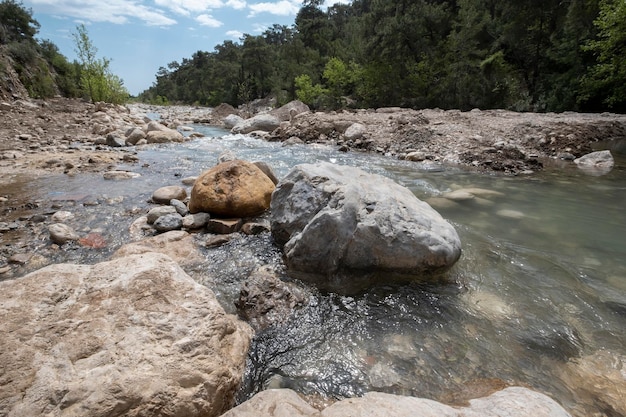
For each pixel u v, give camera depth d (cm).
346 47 4575
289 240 435
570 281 403
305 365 284
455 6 3247
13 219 552
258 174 606
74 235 494
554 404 221
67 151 1046
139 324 242
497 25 3048
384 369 279
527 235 526
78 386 195
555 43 2573
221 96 6494
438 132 1254
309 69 4319
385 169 909
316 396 255
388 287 387
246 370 275
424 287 387
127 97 2588
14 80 2222
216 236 501
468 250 471
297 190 473
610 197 706
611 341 309
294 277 404
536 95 2567
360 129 1321
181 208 583
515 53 2888
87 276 277
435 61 2755
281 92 4444
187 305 266
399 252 392
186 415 210
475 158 990
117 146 1191
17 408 181
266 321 329
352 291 380
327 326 327
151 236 512
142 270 286
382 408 203
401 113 1778
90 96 2448
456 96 2564
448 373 274
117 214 584
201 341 244
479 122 1448
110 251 466
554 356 292
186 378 220
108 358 215
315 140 1361
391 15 3128
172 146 1232
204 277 403
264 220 557
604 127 1388
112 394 196
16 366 200
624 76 1944
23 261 428
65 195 664
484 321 334
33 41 3731
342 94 3412
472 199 684
